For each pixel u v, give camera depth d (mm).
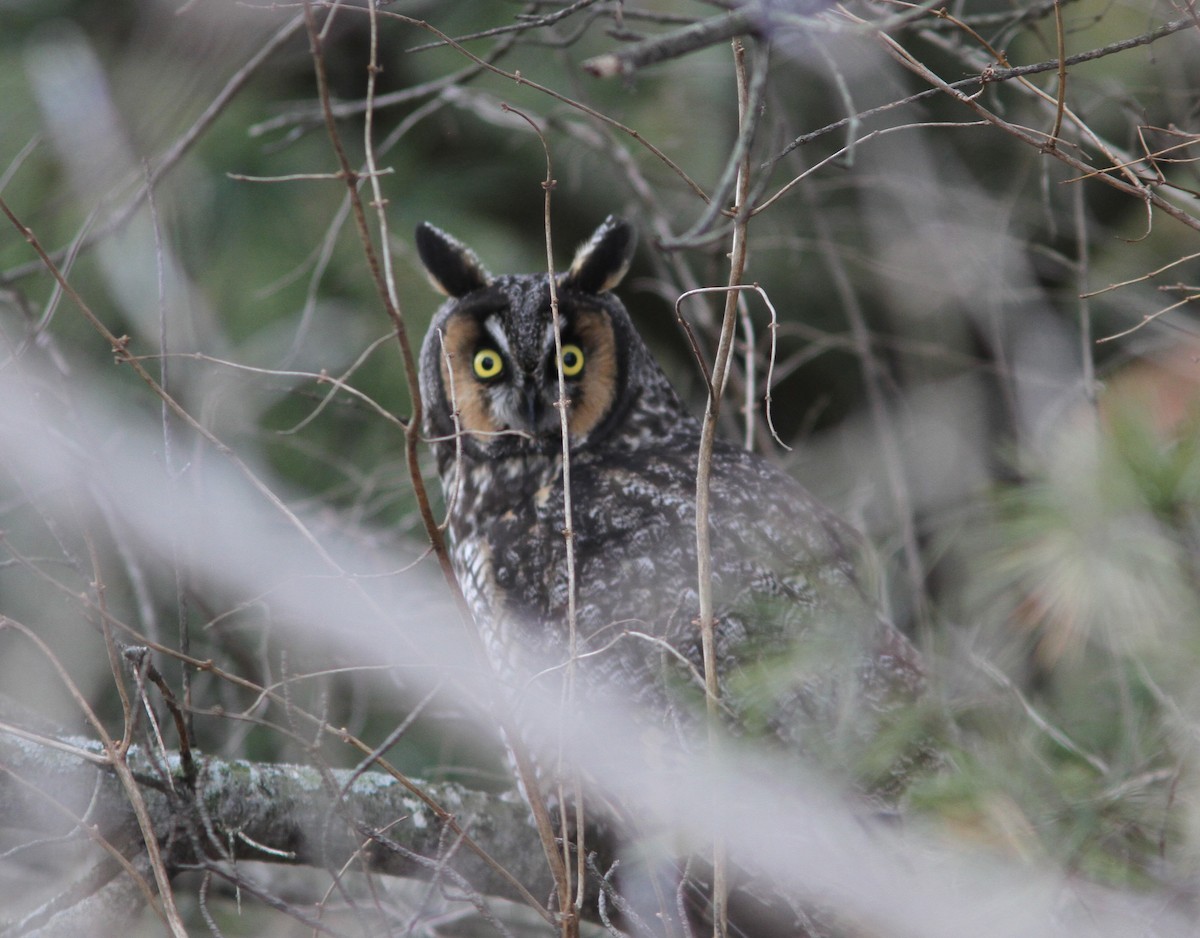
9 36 13266
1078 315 11695
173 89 11703
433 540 6152
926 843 6336
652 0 13633
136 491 8914
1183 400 5758
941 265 12062
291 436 10773
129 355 6461
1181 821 5090
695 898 8250
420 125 14977
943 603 8656
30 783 6777
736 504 9375
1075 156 7992
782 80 12836
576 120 13625
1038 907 5137
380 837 6863
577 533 9375
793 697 7566
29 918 7219
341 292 13383
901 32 9906
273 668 9781
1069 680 5578
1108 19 11789
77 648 9414
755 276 14133
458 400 10352
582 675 8797
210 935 9430
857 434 12016
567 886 6441
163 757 7402
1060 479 5605
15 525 9664
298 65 14898
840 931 7293
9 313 11477
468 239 14672
